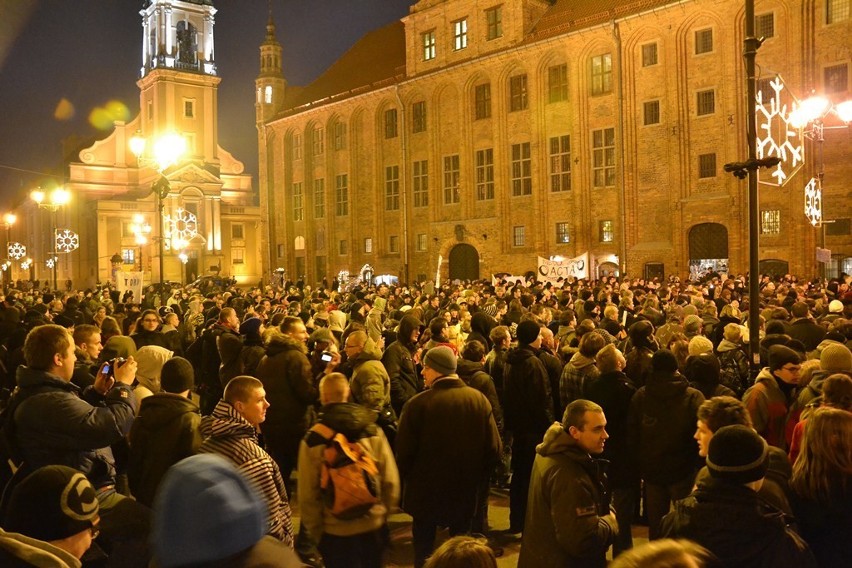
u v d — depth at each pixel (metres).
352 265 56.19
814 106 20.12
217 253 78.12
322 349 8.95
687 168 37.22
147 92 80.75
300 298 22.70
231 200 87.94
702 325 12.38
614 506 7.41
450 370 6.53
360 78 58.41
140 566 4.84
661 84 38.03
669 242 37.97
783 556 3.84
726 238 36.00
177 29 79.25
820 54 32.72
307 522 5.11
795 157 19.59
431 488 6.35
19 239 110.44
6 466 5.80
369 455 5.18
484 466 6.59
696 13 36.44
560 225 43.03
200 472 2.21
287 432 7.93
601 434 4.93
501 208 45.56
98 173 80.12
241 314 18.34
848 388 5.48
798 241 33.28
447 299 22.34
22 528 3.32
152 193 75.62
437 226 49.56
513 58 44.62
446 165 49.44
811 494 4.54
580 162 41.41
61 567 3.11
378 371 7.99
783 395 6.96
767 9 34.25
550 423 8.15
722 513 3.89
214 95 81.00
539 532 4.97
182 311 20.92
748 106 9.91
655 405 6.67
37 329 5.29
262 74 65.31
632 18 38.47
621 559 2.44
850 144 31.92
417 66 51.38
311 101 61.41
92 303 23.02
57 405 5.00
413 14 51.34
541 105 43.41
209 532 2.11
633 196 39.16
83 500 3.41
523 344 8.36
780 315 12.91
